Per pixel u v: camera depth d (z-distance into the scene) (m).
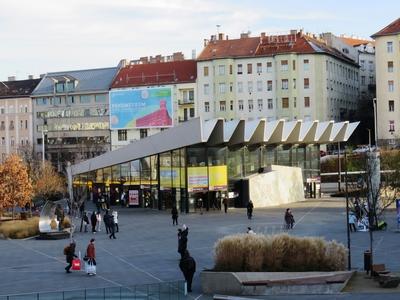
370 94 137.50
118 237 45.78
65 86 132.75
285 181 75.31
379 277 26.30
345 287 25.56
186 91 123.69
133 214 64.75
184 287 25.95
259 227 48.16
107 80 131.25
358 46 154.12
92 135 129.75
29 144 128.62
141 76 127.00
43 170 91.94
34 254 38.88
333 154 104.31
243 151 71.38
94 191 80.69
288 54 118.25
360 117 130.12
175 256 36.06
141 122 124.69
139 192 73.81
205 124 61.78
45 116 135.00
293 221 47.06
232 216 58.56
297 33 122.69
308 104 118.44
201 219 56.72
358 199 46.94
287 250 27.36
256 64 120.75
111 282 28.80
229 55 121.44
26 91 139.12
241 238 27.31
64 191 95.56
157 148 67.44
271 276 26.22
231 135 64.19
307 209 64.50
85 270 31.56
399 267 29.98
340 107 127.38
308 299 24.09
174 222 53.06
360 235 42.12
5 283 29.19
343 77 130.25
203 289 26.11
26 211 70.25
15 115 138.88
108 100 128.88
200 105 122.81
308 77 118.50
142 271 31.50
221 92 121.62
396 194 60.41
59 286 28.08
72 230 43.81
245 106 121.25
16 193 60.84
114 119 126.81
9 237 48.09
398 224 44.94
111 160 76.75
